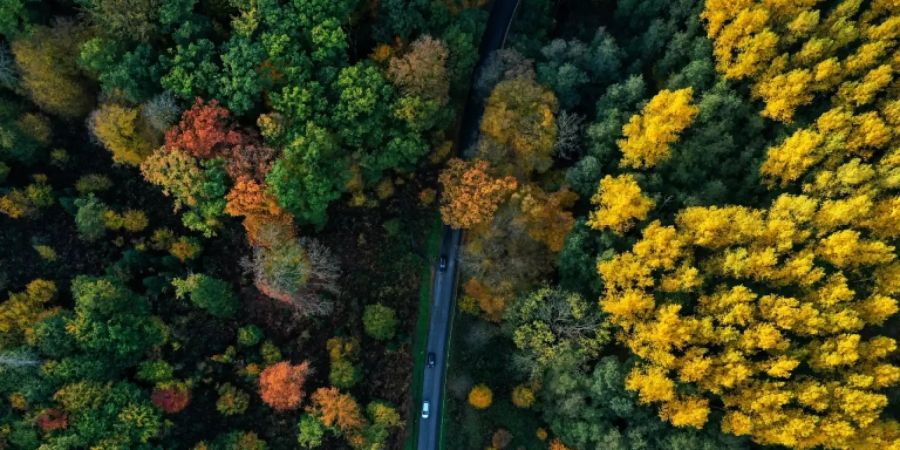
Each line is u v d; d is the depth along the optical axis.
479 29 74.62
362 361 76.12
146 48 62.81
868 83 59.28
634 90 66.25
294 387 67.75
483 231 70.06
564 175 71.00
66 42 64.25
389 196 78.19
